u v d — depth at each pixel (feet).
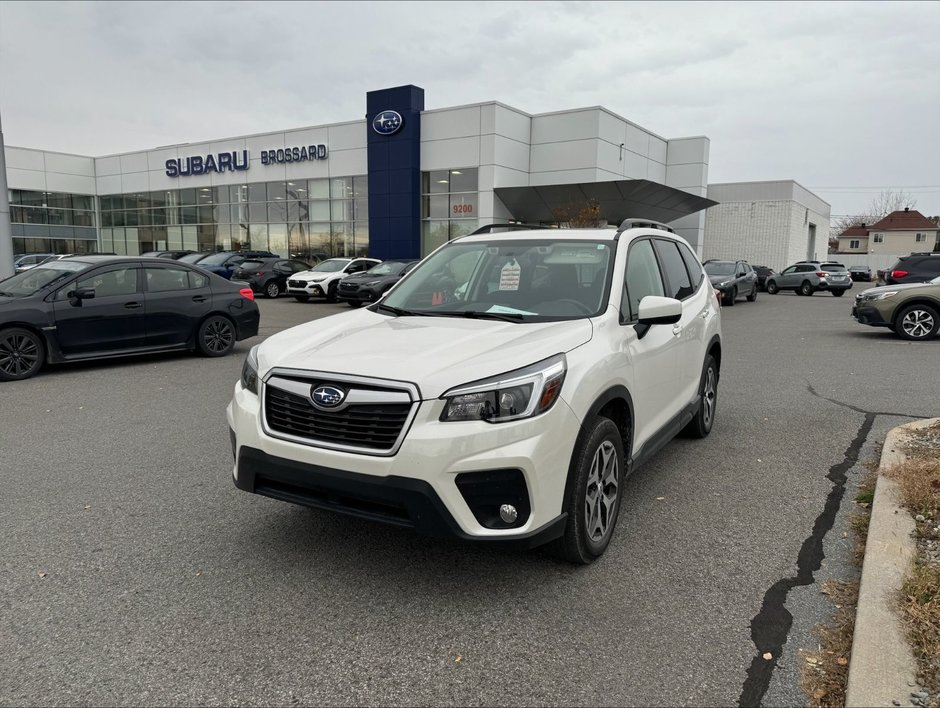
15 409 23.06
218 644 9.39
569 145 94.94
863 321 43.88
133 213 136.46
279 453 10.48
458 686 8.54
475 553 12.15
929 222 276.00
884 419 21.56
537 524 9.99
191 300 33.06
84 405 23.66
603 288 13.20
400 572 11.44
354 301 70.95
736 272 81.46
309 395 10.27
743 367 31.86
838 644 9.30
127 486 15.55
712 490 15.39
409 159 96.48
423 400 9.62
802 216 157.48
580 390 10.60
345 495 10.05
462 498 9.61
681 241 18.93
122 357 34.30
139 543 12.53
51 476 16.24
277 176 112.88
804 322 56.70
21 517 13.75
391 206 99.09
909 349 37.60
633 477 16.28
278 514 13.89
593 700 8.27
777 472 16.58
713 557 12.06
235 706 8.16
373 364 10.29
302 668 8.88
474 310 13.58
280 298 83.92
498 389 9.77
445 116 94.38
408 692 8.43
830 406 23.47
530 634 9.66
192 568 11.58
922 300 41.57
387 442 9.75
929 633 8.74
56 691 8.39
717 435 19.92
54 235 137.39
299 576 11.30
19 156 131.54
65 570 11.50
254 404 11.07
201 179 123.03
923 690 7.75
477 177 92.89
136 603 10.44
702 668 8.87
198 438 19.57
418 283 15.26
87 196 141.49
